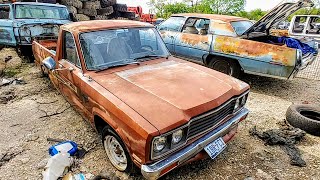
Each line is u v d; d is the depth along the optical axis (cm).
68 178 283
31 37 686
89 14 1119
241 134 389
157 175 228
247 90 314
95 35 336
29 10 738
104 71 317
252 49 527
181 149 244
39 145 355
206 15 644
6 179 291
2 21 696
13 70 687
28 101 500
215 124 275
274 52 501
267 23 584
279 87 612
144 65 342
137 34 369
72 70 338
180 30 662
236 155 338
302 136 374
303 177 299
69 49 356
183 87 280
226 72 591
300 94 573
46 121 421
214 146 278
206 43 593
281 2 490
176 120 227
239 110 316
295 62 481
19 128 399
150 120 225
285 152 345
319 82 657
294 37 705
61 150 322
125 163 291
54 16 790
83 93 312
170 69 334
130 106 245
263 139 373
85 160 323
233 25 592
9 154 335
